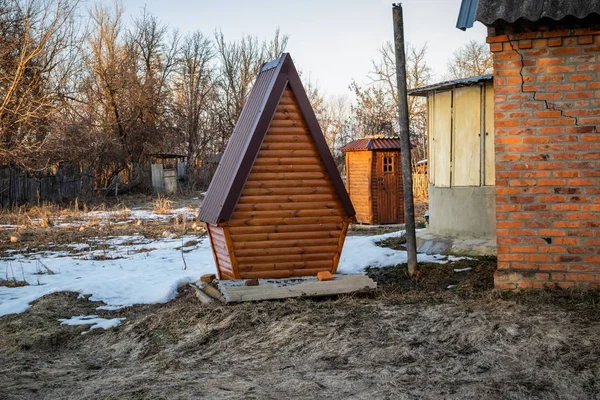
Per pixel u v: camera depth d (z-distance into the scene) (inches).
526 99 253.8
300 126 309.6
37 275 400.8
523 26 251.8
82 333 278.5
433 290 296.5
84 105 1252.5
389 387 181.0
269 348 227.9
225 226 298.2
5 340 272.5
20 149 925.8
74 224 727.7
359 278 299.7
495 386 173.8
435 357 201.5
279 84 303.1
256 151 297.7
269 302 273.7
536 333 204.5
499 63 256.2
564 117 250.2
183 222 708.0
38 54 920.3
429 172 427.8
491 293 258.4
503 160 257.8
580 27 245.9
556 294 247.1
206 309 275.6
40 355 254.8
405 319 238.2
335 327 235.1
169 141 1611.7
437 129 413.7
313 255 313.4
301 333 233.3
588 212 249.4
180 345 244.7
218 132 1803.6
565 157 251.0
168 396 185.5
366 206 634.8
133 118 1488.7
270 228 305.6
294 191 308.5
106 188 1240.2
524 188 255.9
